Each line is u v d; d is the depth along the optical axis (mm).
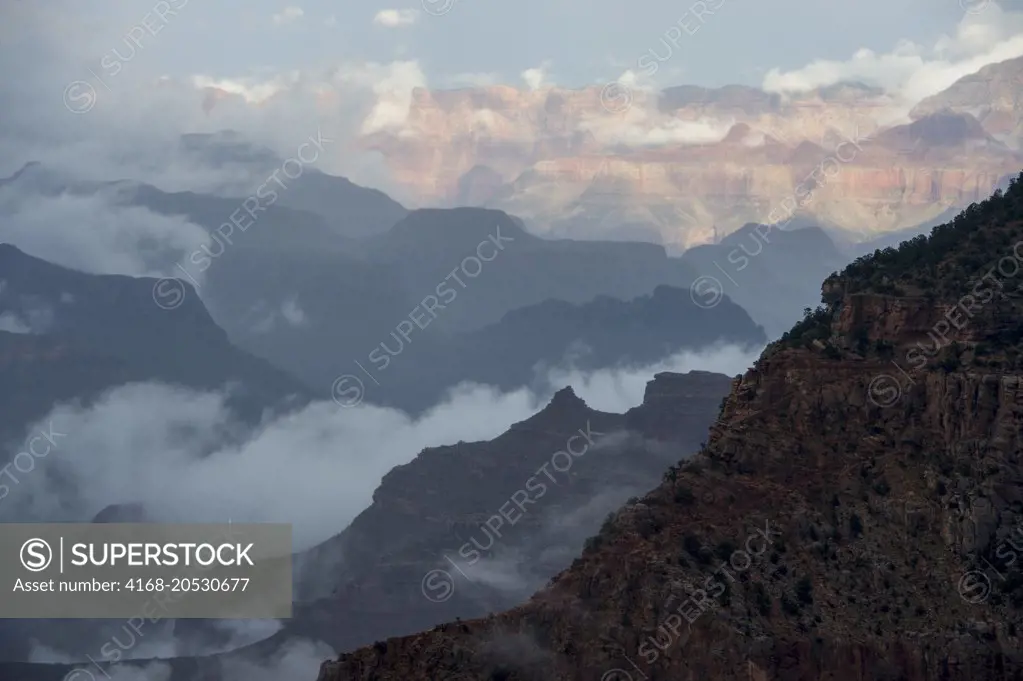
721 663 196375
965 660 195625
